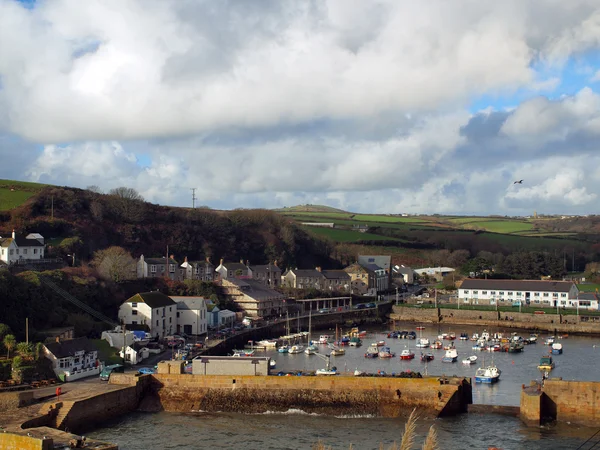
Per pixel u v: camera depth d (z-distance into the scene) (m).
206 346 128.38
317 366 116.56
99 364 99.44
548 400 78.50
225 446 69.62
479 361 123.25
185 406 86.38
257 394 85.12
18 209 186.25
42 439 60.34
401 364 120.25
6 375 88.00
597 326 169.00
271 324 163.50
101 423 79.81
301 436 73.31
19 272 131.50
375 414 81.94
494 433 73.25
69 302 127.94
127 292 153.12
